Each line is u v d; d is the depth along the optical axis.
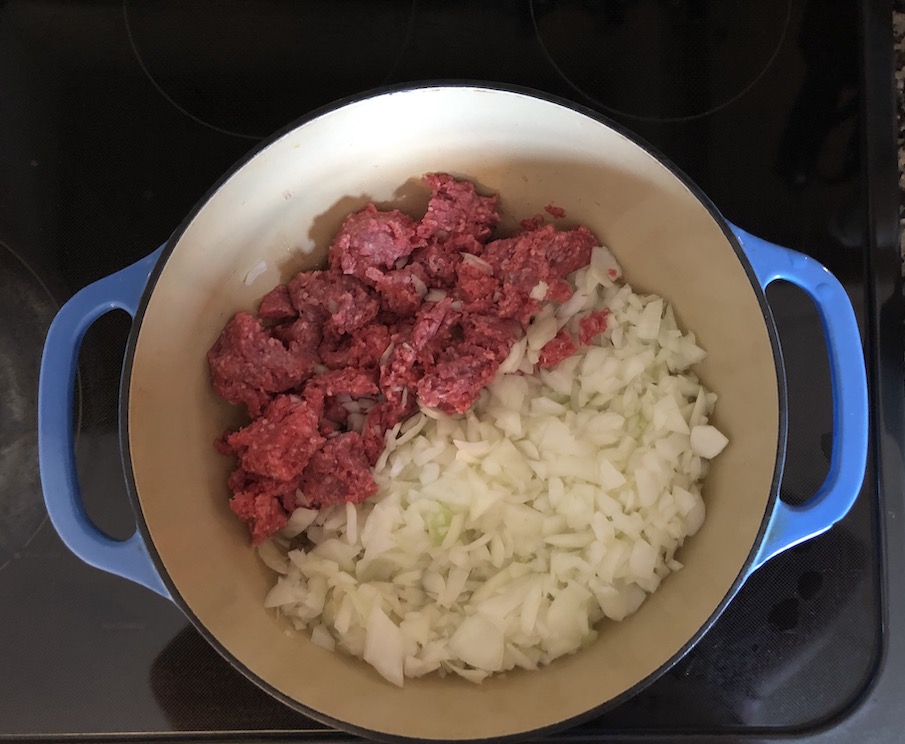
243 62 0.46
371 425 0.42
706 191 0.44
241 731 0.40
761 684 0.41
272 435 0.40
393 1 0.46
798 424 0.43
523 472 0.41
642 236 0.42
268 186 0.40
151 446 0.37
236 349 0.41
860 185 0.44
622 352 0.43
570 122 0.39
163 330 0.38
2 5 0.47
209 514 0.40
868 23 0.45
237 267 0.42
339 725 0.34
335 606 0.40
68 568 0.42
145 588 0.42
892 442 0.42
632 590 0.40
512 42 0.46
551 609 0.40
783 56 0.46
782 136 0.45
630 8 0.46
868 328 0.43
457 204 0.43
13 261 0.44
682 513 0.41
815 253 0.44
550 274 0.43
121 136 0.45
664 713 0.40
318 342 0.43
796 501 0.42
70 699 0.41
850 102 0.45
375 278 0.43
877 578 0.41
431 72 0.46
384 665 0.39
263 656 0.37
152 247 0.44
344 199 0.43
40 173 0.45
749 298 0.37
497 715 0.37
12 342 0.44
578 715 0.35
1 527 0.42
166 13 0.46
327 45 0.46
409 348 0.42
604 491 0.41
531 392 0.43
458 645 0.39
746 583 0.42
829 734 0.40
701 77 0.46
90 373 0.43
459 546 0.41
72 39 0.46
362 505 0.42
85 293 0.38
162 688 0.41
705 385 0.43
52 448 0.36
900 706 0.40
